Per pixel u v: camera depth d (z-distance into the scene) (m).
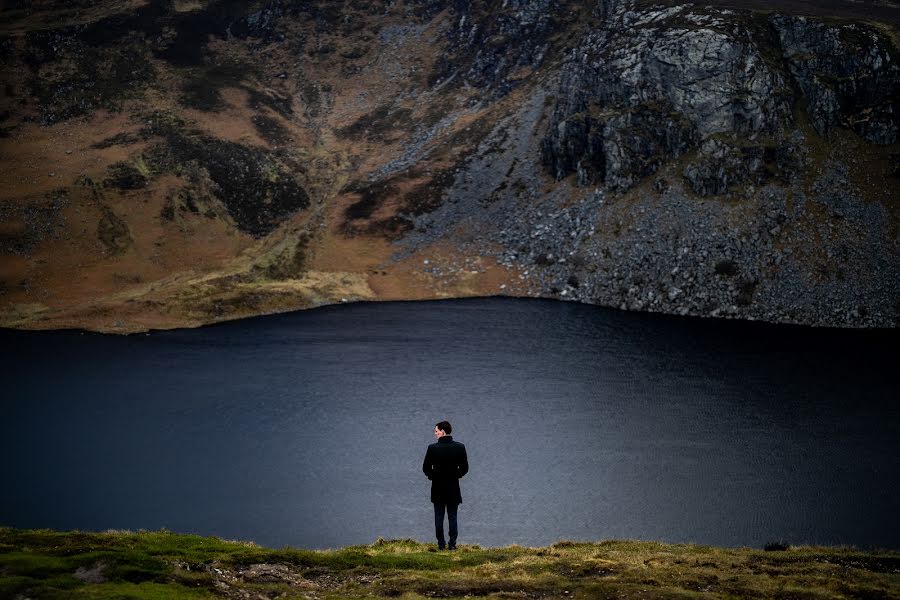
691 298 154.12
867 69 169.62
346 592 25.55
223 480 76.00
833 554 33.72
